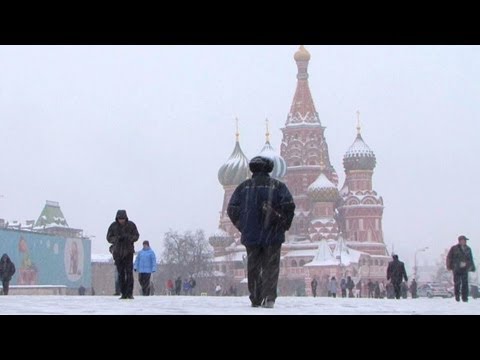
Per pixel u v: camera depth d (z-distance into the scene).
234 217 12.97
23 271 88.19
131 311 10.95
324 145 162.75
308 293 139.62
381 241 156.00
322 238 147.38
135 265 27.58
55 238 95.75
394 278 34.03
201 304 14.57
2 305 13.02
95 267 136.12
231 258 147.38
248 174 164.88
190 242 131.50
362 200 156.25
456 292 24.39
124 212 19.42
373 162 160.50
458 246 24.47
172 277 129.00
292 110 164.12
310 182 157.88
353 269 141.62
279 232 12.70
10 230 86.44
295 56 166.38
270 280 12.76
